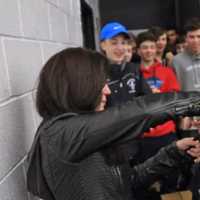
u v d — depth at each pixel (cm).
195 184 115
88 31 474
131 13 607
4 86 91
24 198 104
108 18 607
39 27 133
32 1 125
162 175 111
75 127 71
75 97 78
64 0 202
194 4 525
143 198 113
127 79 200
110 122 68
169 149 109
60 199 76
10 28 99
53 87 79
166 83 240
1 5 92
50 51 151
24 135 107
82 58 80
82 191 73
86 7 421
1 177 85
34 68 122
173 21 597
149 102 70
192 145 104
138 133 68
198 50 256
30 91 115
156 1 598
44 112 82
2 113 88
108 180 76
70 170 72
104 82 80
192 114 70
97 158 75
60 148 72
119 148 82
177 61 268
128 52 224
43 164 76
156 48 267
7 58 95
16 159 97
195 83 260
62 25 191
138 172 111
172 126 213
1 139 86
